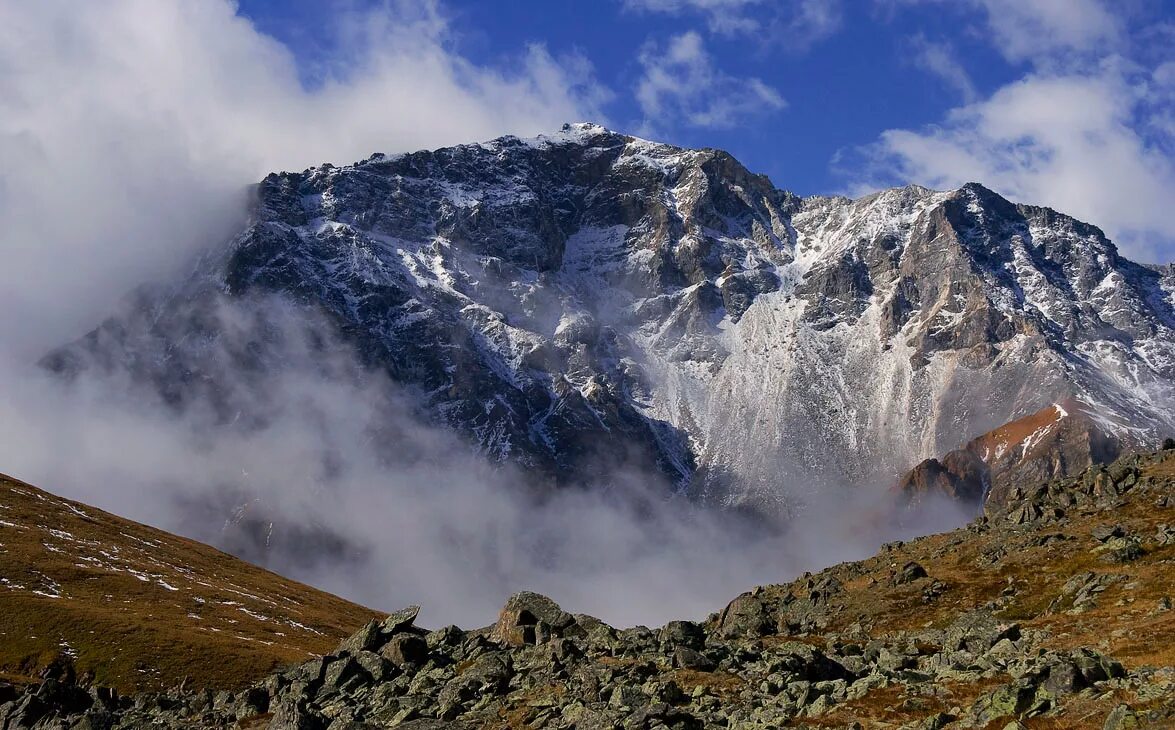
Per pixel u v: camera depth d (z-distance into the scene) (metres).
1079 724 56.44
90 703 99.81
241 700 87.62
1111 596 93.50
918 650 83.25
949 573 124.19
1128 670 63.25
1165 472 135.62
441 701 77.38
